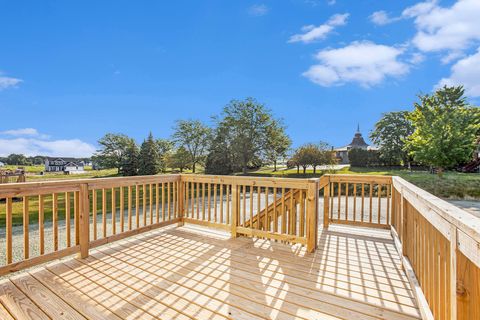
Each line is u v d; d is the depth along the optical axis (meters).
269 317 1.91
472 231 0.91
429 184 12.12
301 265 2.85
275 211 3.61
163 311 1.99
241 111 20.41
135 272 2.66
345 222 4.39
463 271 1.07
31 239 4.83
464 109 13.80
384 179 4.11
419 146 13.59
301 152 20.16
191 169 24.80
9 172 12.27
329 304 2.09
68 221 2.92
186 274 2.62
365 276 2.59
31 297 2.19
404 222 2.74
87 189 3.09
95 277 2.56
